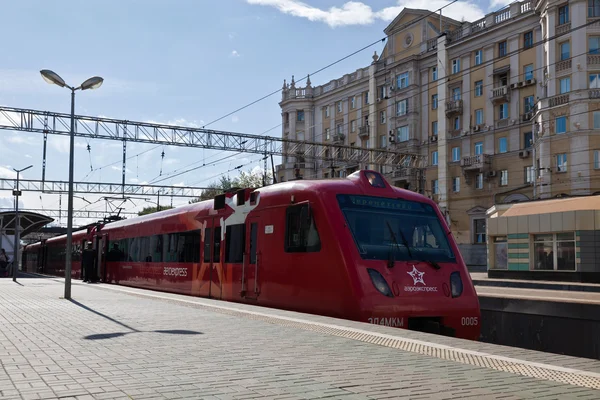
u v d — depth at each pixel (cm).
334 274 1099
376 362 639
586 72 3881
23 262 5678
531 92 4391
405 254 1138
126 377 550
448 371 598
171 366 603
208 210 1664
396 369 604
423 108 5247
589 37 3894
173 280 1869
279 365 614
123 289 1886
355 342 770
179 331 856
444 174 4962
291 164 6519
